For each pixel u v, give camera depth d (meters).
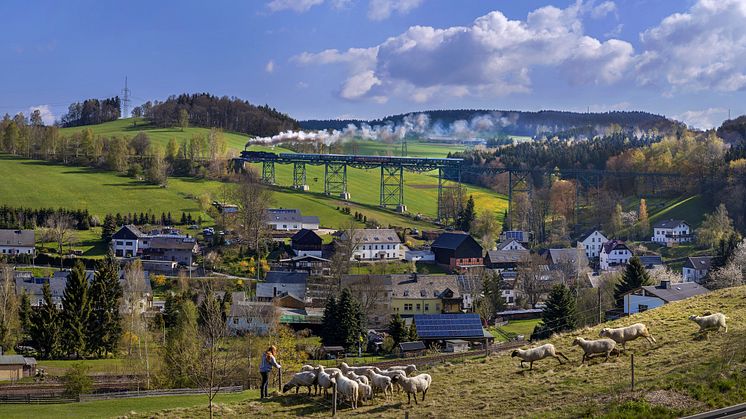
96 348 109.31
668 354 51.25
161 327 122.75
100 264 129.12
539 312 146.38
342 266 161.62
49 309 109.56
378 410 45.59
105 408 55.12
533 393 46.41
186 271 176.25
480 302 143.00
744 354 47.81
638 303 98.88
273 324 97.75
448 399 47.31
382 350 108.69
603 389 44.88
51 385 80.88
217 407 48.06
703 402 41.09
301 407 47.09
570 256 190.12
